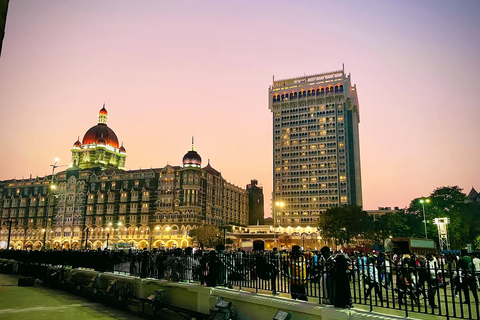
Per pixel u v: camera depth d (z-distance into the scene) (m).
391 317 8.45
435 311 13.45
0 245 172.88
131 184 153.50
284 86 192.12
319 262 10.62
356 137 185.00
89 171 163.50
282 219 174.12
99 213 154.50
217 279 13.64
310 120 182.00
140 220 146.38
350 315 8.95
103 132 192.00
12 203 176.75
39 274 29.11
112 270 20.75
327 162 173.75
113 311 16.48
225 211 167.88
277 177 180.75
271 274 11.95
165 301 15.47
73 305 17.58
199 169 145.38
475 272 8.02
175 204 141.50
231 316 11.88
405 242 45.84
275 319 10.11
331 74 187.38
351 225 95.19
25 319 13.97
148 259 17.61
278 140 185.88
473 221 87.19
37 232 165.62
